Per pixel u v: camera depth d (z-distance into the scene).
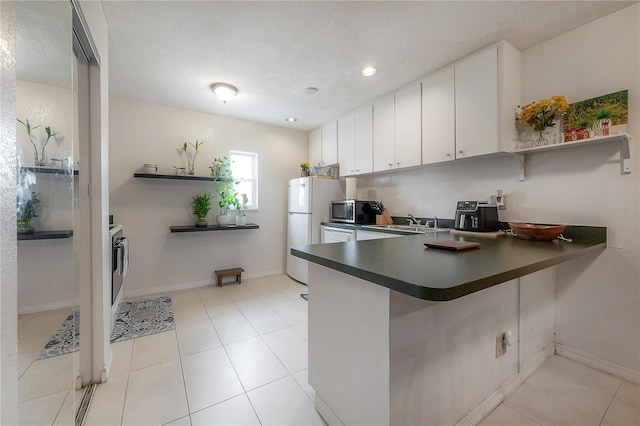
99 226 1.63
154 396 1.55
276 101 3.24
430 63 2.37
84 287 1.61
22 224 0.74
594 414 1.42
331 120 3.93
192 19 1.82
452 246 1.42
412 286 0.80
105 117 1.77
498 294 1.48
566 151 1.96
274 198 4.22
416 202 3.13
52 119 0.94
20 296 0.72
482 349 1.39
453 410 1.25
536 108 1.92
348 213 3.41
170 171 3.43
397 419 1.03
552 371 1.80
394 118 2.92
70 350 1.06
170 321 2.54
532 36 1.99
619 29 1.72
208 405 1.48
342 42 2.08
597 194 1.83
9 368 0.59
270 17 1.80
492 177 2.40
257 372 1.78
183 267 3.54
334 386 1.31
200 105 3.39
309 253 1.34
